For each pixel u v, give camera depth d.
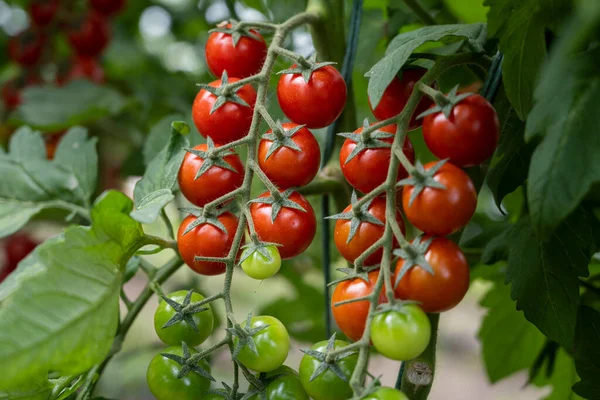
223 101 0.44
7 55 1.12
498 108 0.45
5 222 0.56
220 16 0.87
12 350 0.38
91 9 0.93
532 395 1.64
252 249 0.41
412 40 0.44
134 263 0.54
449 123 0.40
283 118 0.57
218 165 0.44
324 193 0.55
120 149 0.97
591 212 0.46
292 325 0.84
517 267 0.47
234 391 0.42
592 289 0.55
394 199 0.39
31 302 0.39
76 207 0.57
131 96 0.92
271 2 0.75
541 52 0.42
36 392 0.45
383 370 1.48
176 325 0.44
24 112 0.82
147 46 1.26
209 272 0.45
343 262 0.87
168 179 0.46
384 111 0.45
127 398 1.25
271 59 0.44
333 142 0.56
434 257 0.38
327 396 0.40
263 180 0.42
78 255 0.41
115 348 0.51
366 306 0.39
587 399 0.48
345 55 0.54
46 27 0.94
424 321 0.37
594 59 0.37
